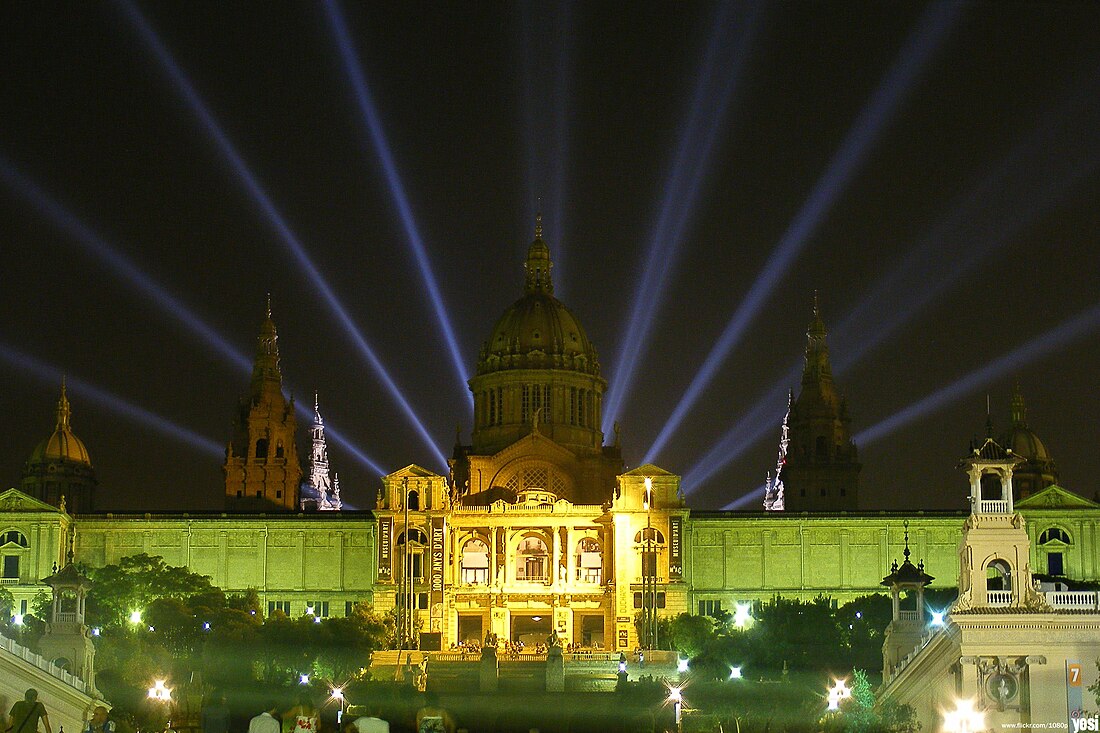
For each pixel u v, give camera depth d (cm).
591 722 16038
